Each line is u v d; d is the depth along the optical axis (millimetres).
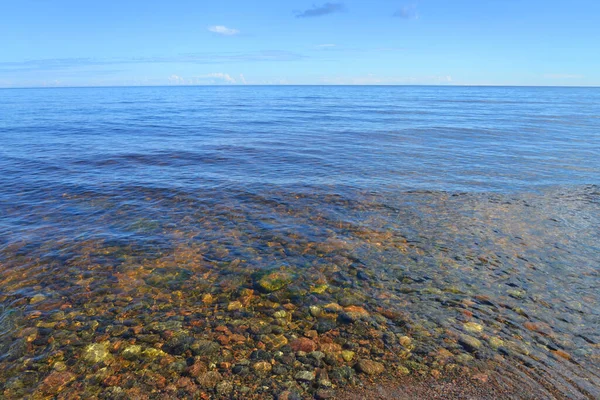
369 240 8508
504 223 9508
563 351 4988
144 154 17594
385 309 5969
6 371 4609
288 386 4371
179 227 9188
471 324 5566
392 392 4289
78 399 4207
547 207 10672
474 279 6867
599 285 6664
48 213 9984
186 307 6023
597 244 8320
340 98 85312
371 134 25000
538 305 6055
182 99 76625
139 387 4375
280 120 34219
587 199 11359
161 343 5145
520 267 7301
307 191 12117
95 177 13508
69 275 6898
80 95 98562
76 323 5562
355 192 12023
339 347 5082
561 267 7309
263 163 16125
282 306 6066
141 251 7898
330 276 6980
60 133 24375
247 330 5453
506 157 17484
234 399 4176
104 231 8875
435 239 8562
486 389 4332
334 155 17922
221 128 27953
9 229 8883
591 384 4414
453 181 13328
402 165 15836
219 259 7609
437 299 6238
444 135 24641
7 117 35094
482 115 40062
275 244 8305
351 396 4227
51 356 4879
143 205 10711
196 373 4586
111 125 29141
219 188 12375
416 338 5262
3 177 13344
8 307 5910
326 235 8781
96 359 4828
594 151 18891
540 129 27766
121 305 6031
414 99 80562
